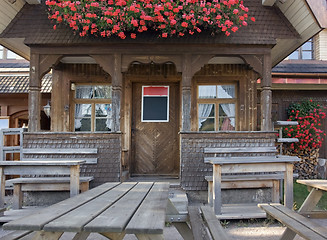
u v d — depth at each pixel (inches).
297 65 382.6
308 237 86.0
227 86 282.4
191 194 218.1
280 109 388.5
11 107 363.9
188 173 218.5
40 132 219.1
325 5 213.8
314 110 362.9
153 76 275.4
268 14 233.9
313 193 147.6
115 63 226.7
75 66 275.6
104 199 96.0
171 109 286.2
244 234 156.8
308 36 228.5
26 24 229.1
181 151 219.9
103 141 220.2
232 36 224.8
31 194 217.0
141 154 284.5
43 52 227.1
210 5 206.2
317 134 360.5
